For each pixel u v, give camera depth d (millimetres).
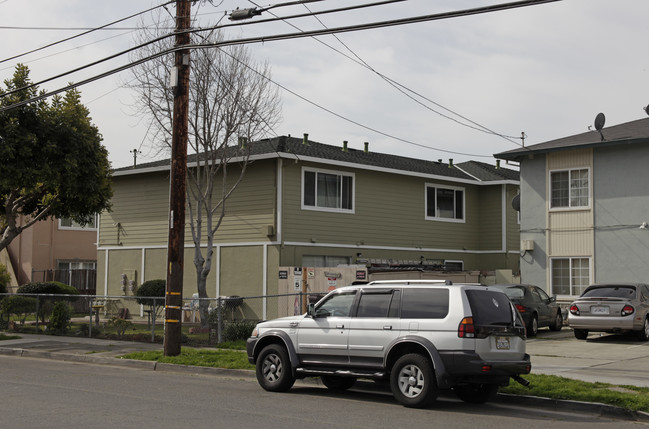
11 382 13555
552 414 10969
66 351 19547
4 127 22453
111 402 11070
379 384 13336
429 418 10258
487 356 10984
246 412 10367
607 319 20219
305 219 27828
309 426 9320
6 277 36375
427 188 33000
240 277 27859
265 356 13023
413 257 32000
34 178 22922
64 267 39750
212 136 24594
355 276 24531
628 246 24609
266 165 27484
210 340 20719
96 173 24406
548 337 22016
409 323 11422
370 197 30438
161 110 24688
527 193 27047
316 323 12500
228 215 28422
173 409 10484
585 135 27531
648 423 10312
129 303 30531
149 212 31281
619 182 24938
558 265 26203
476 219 35250
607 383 12703
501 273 29359
